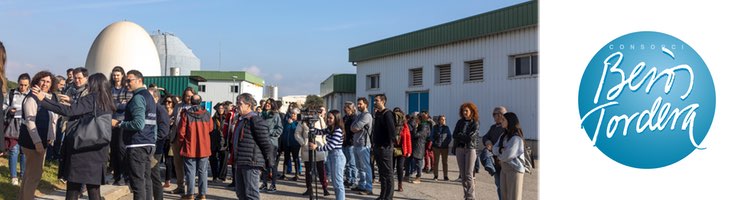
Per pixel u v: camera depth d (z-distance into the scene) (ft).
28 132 18.39
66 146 17.08
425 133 34.45
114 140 19.21
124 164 19.16
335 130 24.26
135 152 18.93
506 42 60.44
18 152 24.26
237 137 19.60
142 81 19.43
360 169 29.43
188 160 24.97
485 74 63.21
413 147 34.30
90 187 17.22
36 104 18.54
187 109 25.23
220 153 32.60
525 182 34.53
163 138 22.13
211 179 33.60
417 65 75.36
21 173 24.54
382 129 25.12
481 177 38.06
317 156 27.17
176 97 29.78
